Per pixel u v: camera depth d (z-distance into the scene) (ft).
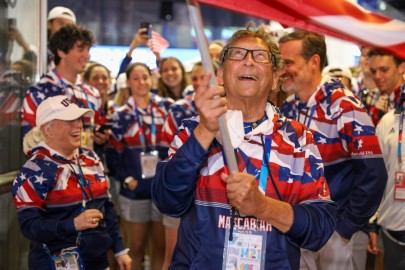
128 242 19.12
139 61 19.88
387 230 12.78
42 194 10.85
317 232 7.34
